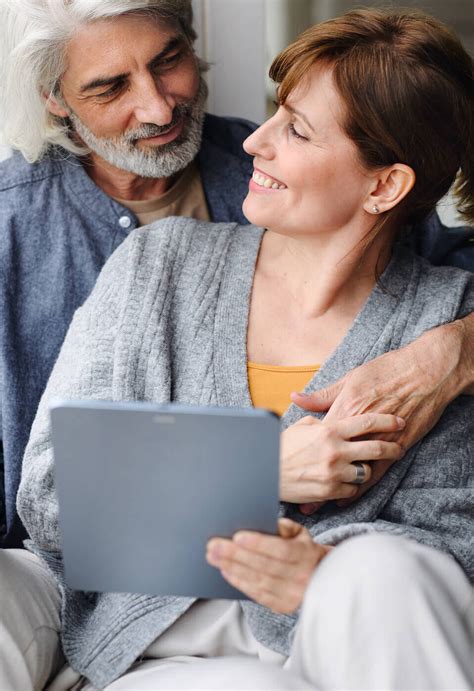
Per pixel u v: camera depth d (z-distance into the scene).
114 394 1.37
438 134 1.36
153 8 1.50
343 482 1.30
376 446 1.30
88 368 1.40
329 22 1.34
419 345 1.38
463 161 1.42
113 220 1.67
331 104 1.31
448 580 1.09
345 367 1.39
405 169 1.35
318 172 1.33
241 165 1.77
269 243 1.49
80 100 1.57
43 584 1.40
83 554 1.12
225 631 1.31
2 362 1.60
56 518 1.35
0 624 1.25
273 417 1.01
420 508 1.36
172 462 1.04
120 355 1.38
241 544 1.07
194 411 1.02
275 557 1.08
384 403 1.34
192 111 1.63
